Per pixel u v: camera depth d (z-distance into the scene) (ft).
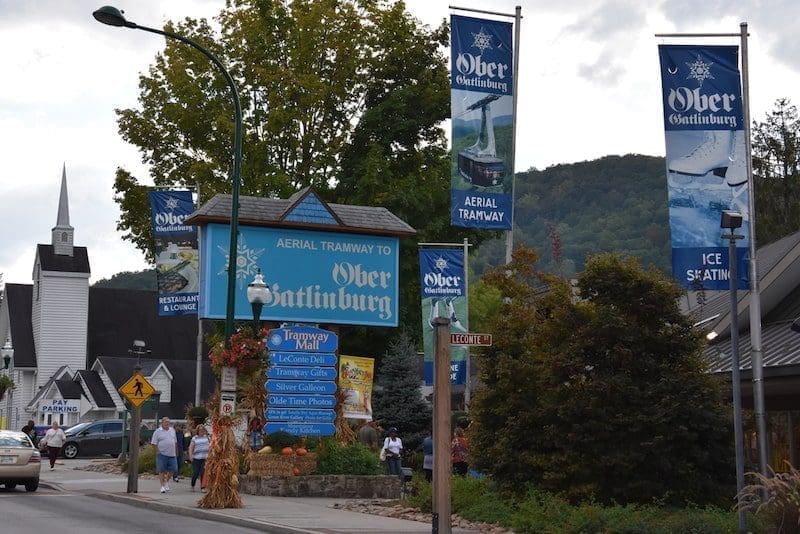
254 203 104.47
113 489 102.53
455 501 75.77
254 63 167.53
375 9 173.17
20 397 271.49
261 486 95.81
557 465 70.85
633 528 59.72
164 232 121.60
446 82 171.73
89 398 243.19
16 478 101.91
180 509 79.92
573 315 73.67
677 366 72.02
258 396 100.01
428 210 163.53
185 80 166.71
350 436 104.63
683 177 71.26
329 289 105.29
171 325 281.33
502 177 83.15
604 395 70.18
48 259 269.44
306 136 168.04
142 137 172.45
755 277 70.28
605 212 500.74
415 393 156.15
